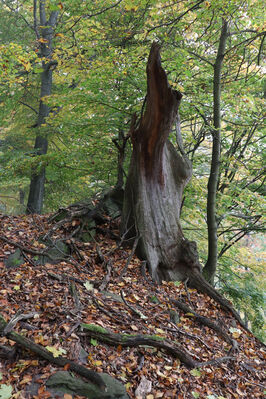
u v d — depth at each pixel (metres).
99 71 8.45
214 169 8.37
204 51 9.86
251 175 10.73
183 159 7.22
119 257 6.73
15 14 13.78
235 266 12.05
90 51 9.17
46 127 12.23
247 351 5.52
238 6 7.10
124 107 9.44
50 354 3.56
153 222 6.82
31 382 3.28
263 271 11.78
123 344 4.18
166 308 5.73
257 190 10.78
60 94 10.07
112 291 5.61
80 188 15.15
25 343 3.59
